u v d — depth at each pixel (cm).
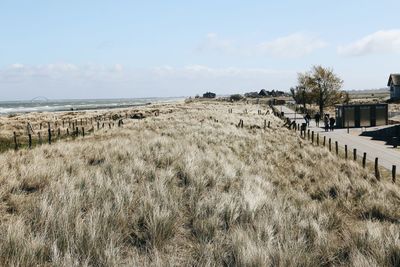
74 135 3253
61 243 589
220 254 587
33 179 992
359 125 4944
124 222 689
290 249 585
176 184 1073
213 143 2258
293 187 1327
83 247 566
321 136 3788
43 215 688
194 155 1478
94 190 894
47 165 1240
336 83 6756
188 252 621
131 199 817
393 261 588
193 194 912
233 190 1002
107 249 549
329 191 1249
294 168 1691
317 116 5150
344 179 1404
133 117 5806
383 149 2839
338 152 2606
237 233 639
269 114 6481
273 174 1494
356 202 1112
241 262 540
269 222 730
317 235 695
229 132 2958
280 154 2114
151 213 722
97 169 1155
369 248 632
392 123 4994
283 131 3725
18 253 534
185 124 3600
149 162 1314
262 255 543
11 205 792
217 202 845
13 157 1483
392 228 736
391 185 1355
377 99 12650
